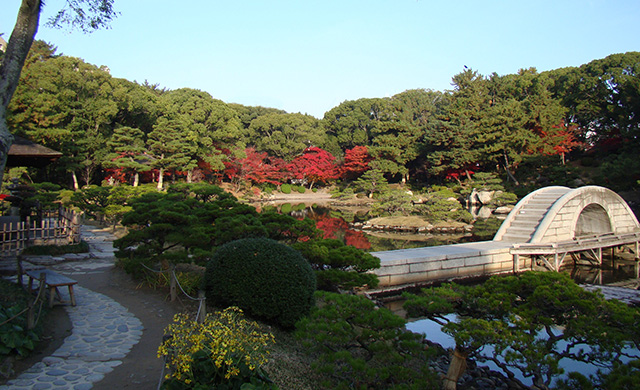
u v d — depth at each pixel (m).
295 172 63.84
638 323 6.48
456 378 6.84
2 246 12.70
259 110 89.31
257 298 7.96
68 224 15.20
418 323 12.04
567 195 20.42
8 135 6.94
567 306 6.84
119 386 5.17
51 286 7.94
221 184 57.88
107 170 40.28
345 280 10.99
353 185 61.91
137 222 10.65
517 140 39.88
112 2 8.97
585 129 49.47
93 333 7.02
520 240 19.91
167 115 46.75
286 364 6.80
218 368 4.64
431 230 30.92
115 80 40.75
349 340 6.98
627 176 31.78
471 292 8.02
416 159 55.91
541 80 52.16
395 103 68.19
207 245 10.97
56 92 33.25
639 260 21.12
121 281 10.73
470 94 49.62
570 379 6.39
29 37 7.27
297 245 11.60
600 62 45.38
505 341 6.31
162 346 4.69
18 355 5.76
